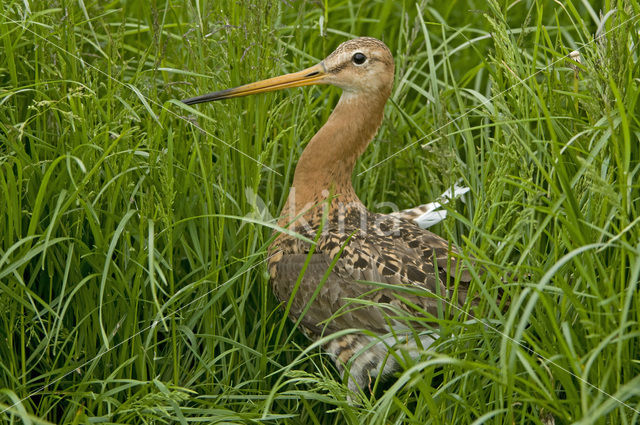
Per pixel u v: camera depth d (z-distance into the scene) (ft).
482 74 37.45
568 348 19.83
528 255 24.43
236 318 25.57
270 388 26.91
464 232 30.94
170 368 25.94
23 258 22.68
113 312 25.21
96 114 27.27
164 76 30.14
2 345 24.56
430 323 25.99
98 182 25.36
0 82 29.84
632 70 24.68
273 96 30.60
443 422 21.70
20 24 27.20
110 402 22.98
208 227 26.61
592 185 20.54
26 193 25.72
